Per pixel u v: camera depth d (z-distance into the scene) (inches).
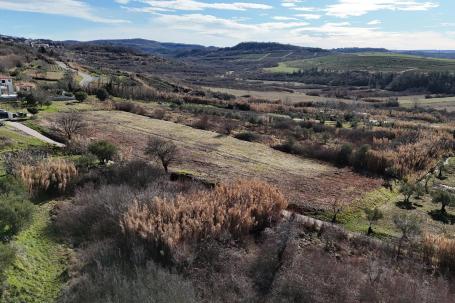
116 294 582.2
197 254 705.6
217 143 1722.4
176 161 1405.0
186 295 587.2
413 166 1445.6
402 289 671.8
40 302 603.2
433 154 1598.2
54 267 701.3
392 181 1359.5
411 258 814.5
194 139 1768.0
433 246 815.7
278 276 684.1
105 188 948.0
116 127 1882.4
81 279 642.8
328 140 1870.1
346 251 825.5
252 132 1983.3
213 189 1063.0
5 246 648.4
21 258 689.0
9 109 1990.7
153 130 1881.2
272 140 1828.2
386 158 1440.7
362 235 896.9
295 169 1437.0
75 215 854.5
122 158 1238.3
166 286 600.7
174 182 1088.8
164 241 712.4
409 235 892.6
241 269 695.7
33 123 1690.5
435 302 648.4
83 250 745.6
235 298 621.3
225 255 723.4
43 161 1117.1
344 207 1093.8
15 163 1093.1
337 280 685.9
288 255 750.5
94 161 1179.9
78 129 1670.8
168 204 827.4
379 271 726.5
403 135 1849.2
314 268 717.3
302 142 1790.1
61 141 1494.8
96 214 852.6
